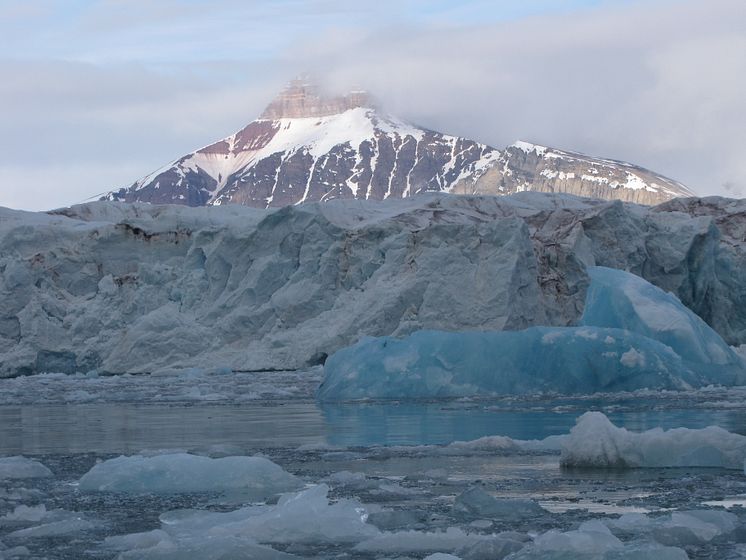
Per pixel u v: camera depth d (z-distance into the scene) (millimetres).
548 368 23844
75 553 6809
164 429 17000
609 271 28531
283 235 48438
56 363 47344
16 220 58750
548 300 46281
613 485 9477
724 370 25422
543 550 6098
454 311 43219
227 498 9203
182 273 49438
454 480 10000
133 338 45688
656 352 24344
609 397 22203
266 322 46312
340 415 19109
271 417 19188
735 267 51875
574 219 51062
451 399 22906
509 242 44281
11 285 48719
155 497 9344
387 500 8797
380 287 44875
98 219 64250
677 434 10984
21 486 10242
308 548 6918
